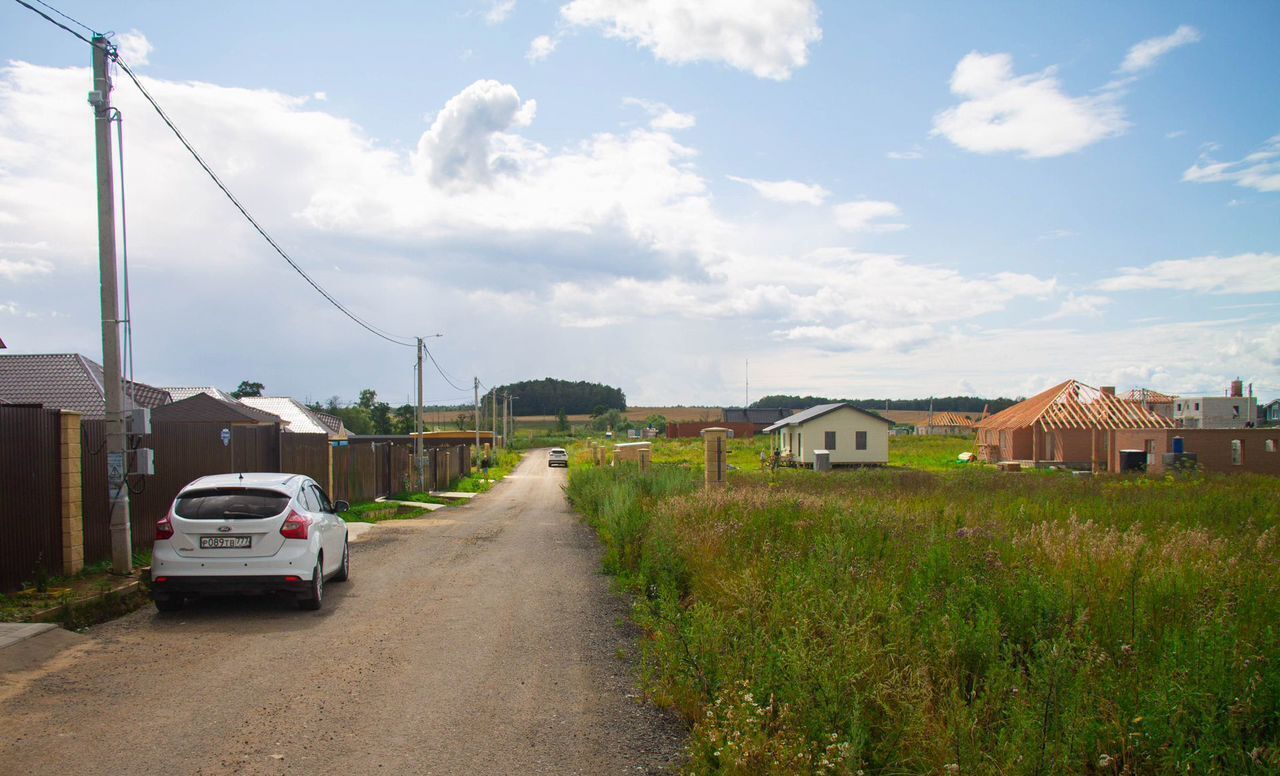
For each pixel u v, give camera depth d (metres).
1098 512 14.38
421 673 6.57
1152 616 5.94
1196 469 29.73
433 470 38.50
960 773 3.78
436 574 11.97
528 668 6.78
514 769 4.66
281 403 49.25
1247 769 3.69
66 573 9.88
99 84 10.34
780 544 9.52
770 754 4.09
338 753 4.83
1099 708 4.29
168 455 13.17
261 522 8.73
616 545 12.75
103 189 10.38
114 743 4.91
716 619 6.47
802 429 50.62
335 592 10.41
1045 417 46.47
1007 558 7.93
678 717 5.61
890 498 18.12
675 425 104.75
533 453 104.94
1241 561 7.83
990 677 4.86
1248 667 4.53
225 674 6.48
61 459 9.88
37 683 6.16
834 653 5.02
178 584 8.55
